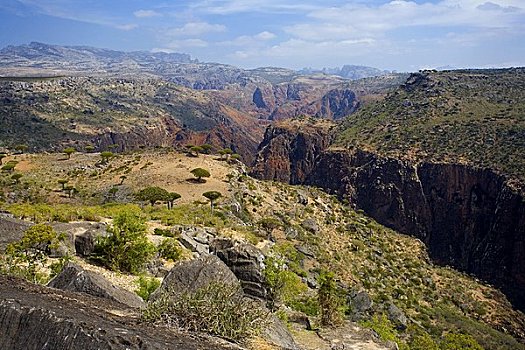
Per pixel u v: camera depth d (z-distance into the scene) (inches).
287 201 3262.8
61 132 7500.0
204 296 448.1
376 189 4835.1
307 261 2046.0
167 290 517.3
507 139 4402.1
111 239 970.1
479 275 3826.3
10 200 2699.3
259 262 804.0
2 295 386.6
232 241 853.2
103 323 358.6
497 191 4018.2
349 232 3110.2
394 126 5561.0
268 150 6998.0
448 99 5689.0
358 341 749.3
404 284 2513.5
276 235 2309.3
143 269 993.5
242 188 3034.0
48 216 1465.3
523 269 3518.7
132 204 2363.4
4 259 829.2
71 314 361.7
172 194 2546.8
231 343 408.5
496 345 2005.4
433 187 4505.4
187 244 1291.8
